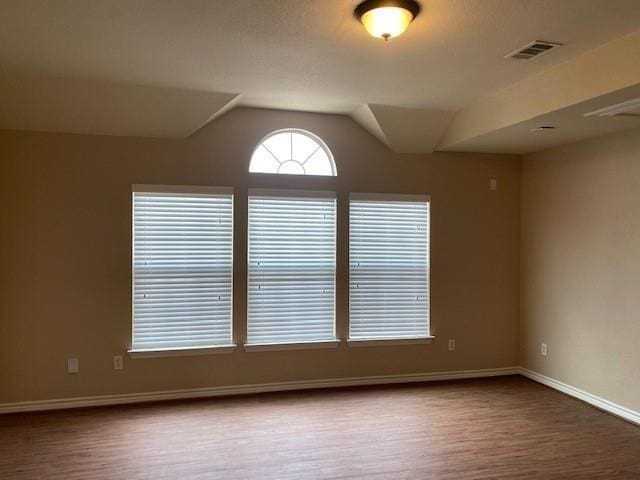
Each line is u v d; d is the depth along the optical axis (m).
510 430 3.71
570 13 2.52
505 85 3.77
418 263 4.96
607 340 4.14
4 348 3.99
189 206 4.37
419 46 2.98
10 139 3.98
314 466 3.10
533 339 5.04
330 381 4.72
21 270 4.02
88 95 3.81
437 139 4.81
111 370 4.21
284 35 2.82
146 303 4.29
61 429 3.66
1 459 3.18
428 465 3.12
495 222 5.16
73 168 4.11
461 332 5.08
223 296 4.45
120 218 4.21
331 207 4.71
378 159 4.81
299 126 4.60
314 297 4.68
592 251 4.30
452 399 4.41
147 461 3.16
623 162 3.99
